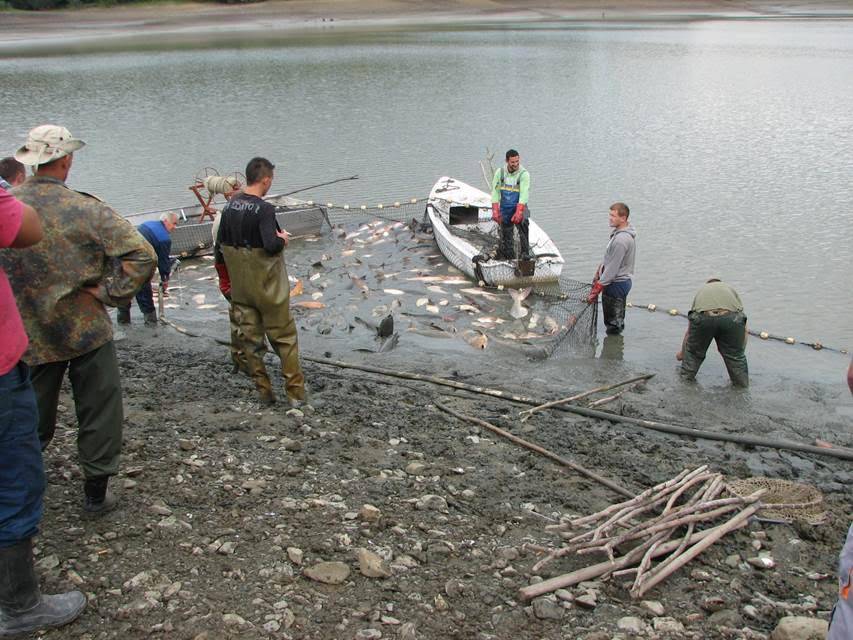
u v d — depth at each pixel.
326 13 95.00
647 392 9.45
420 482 6.12
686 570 5.01
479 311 12.33
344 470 6.20
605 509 5.67
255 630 4.08
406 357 10.42
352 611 4.31
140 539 4.83
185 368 9.20
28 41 68.25
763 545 5.41
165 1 97.75
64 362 4.66
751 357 10.72
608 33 70.62
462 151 24.41
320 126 28.36
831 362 10.57
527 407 8.65
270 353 9.81
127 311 11.52
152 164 22.58
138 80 40.84
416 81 39.88
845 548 3.52
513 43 60.53
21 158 4.39
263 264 7.07
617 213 11.05
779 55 51.47
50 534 4.80
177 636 4.00
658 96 34.94
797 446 7.73
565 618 4.39
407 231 16.83
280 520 5.21
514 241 14.31
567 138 26.20
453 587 4.59
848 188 19.61
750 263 14.70
